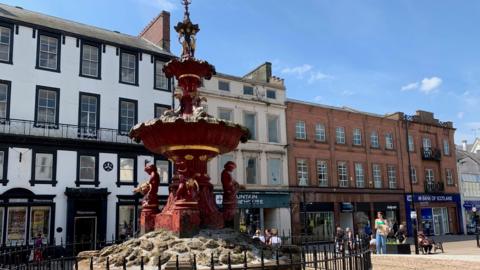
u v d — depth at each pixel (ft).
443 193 146.41
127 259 25.95
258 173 103.04
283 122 110.11
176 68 33.76
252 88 106.22
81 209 80.33
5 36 79.15
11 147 75.05
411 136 142.51
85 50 87.30
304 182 110.73
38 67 81.10
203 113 30.30
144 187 33.32
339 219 115.55
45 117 80.59
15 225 73.61
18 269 25.30
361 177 124.26
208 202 31.27
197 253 25.45
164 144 30.83
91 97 86.12
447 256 51.96
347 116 124.77
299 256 30.09
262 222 101.40
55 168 78.54
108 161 84.28
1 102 76.89
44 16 93.04
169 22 103.55
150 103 92.68
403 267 41.78
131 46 92.17
